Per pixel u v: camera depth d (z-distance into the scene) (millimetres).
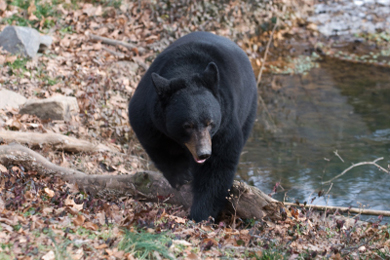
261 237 7137
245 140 9492
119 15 18328
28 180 7980
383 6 24438
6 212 6398
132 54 16000
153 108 7508
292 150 12875
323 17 23344
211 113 7043
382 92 17406
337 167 11836
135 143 12469
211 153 7723
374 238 7543
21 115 11016
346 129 14297
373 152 12656
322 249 6996
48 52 14688
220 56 7965
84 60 14828
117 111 12930
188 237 6727
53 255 5461
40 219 6410
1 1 16547
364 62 20672
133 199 8391
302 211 8477
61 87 12977
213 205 8016
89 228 6473
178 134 7242
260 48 20656
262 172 11508
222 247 6617
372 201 10102
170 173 8555
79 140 10703
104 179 8430
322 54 21234
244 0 21031
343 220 8266
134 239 6195
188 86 7184
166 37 17625
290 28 22203
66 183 8273
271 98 16938
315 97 17016
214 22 19547
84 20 17422
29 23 16344
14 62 13258
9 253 5371
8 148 8586
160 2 19250
